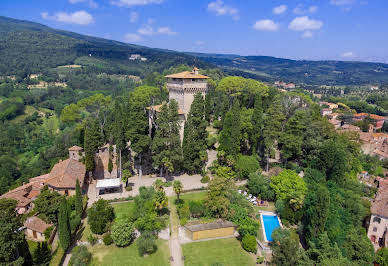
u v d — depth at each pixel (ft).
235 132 266.98
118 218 193.77
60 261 156.87
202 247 181.78
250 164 263.08
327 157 258.98
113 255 169.58
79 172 248.11
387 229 200.23
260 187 238.07
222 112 354.33
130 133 261.85
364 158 340.39
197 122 280.31
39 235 178.91
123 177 247.50
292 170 260.21
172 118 260.01
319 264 155.74
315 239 182.70
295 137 273.54
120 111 322.34
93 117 370.53
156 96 415.85
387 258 179.93
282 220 213.87
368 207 223.10
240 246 185.06
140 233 186.39
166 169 274.16
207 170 282.36
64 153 426.92
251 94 383.45
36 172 364.38
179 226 197.98
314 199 197.77
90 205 214.48
